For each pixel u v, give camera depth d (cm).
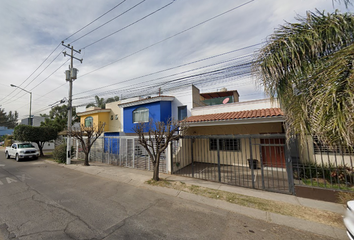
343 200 474
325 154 749
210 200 544
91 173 962
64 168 1131
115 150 1227
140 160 1046
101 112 2066
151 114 1556
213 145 1145
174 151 952
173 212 468
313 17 397
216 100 1794
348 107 279
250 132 1046
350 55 303
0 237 340
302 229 379
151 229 379
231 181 728
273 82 438
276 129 979
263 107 1041
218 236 355
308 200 520
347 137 277
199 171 920
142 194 614
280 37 428
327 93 303
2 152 2317
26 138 1633
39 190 656
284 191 582
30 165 1259
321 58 380
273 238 348
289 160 577
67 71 1381
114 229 377
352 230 262
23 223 399
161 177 805
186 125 817
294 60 396
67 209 480
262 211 462
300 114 378
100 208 490
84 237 344
